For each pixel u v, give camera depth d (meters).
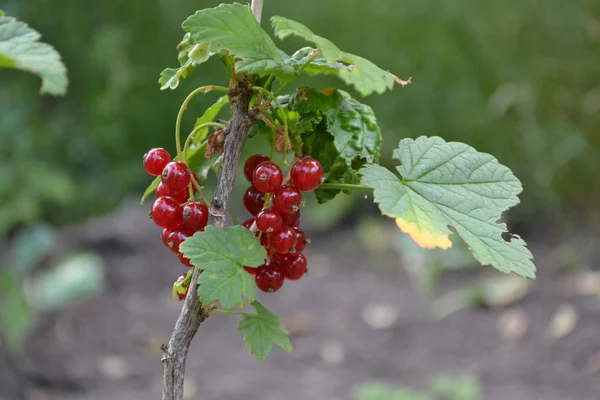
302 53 0.49
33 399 1.05
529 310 1.32
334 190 0.50
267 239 0.48
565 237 1.68
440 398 1.06
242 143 0.47
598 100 1.79
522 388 1.08
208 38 0.46
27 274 1.53
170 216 0.48
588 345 1.16
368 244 1.81
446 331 1.31
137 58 2.23
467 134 1.95
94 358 1.23
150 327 1.37
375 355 1.24
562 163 1.75
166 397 0.47
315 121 0.49
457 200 0.47
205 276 0.46
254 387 1.12
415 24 2.04
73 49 2.20
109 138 2.12
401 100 2.01
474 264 1.54
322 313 1.42
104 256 1.71
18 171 1.81
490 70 1.96
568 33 1.85
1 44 0.46
